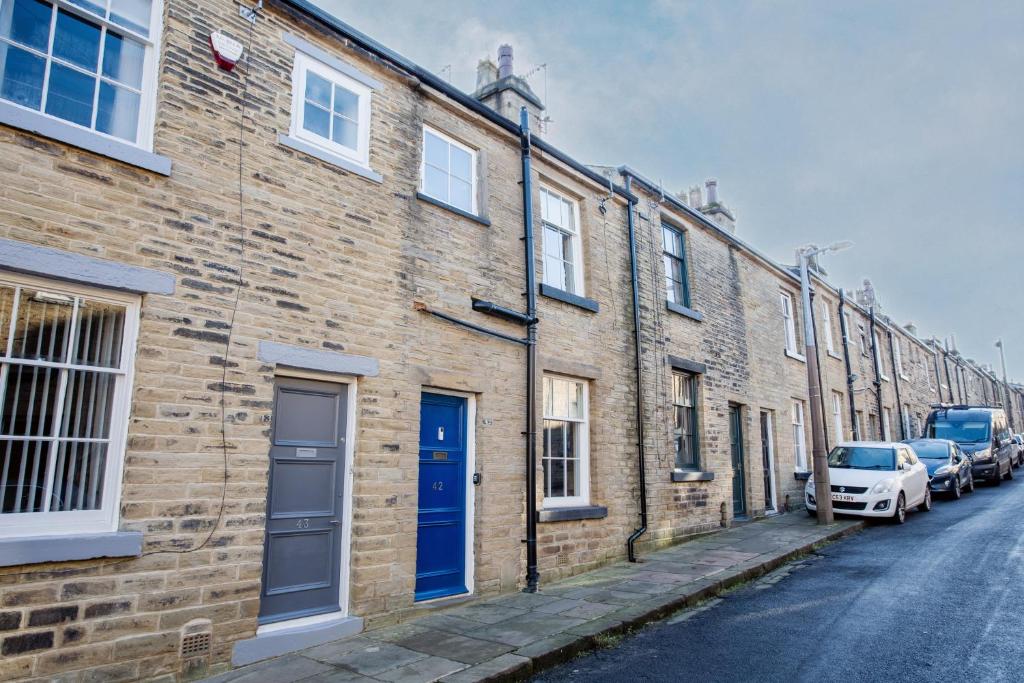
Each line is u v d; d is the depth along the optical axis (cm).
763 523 1371
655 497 1116
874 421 2377
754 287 1602
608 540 993
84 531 494
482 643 608
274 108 657
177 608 521
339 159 702
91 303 525
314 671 539
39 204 494
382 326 714
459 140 876
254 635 566
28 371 493
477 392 820
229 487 564
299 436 645
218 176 601
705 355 1340
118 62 576
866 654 587
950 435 2309
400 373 725
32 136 496
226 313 586
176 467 535
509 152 942
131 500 508
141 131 571
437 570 764
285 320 629
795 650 605
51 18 543
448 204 813
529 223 927
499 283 877
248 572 566
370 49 758
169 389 540
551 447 949
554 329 960
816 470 1347
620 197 1160
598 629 650
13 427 482
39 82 530
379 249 727
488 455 817
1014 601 741
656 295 1216
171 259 558
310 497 646
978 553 1010
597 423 1014
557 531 905
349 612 648
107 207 528
